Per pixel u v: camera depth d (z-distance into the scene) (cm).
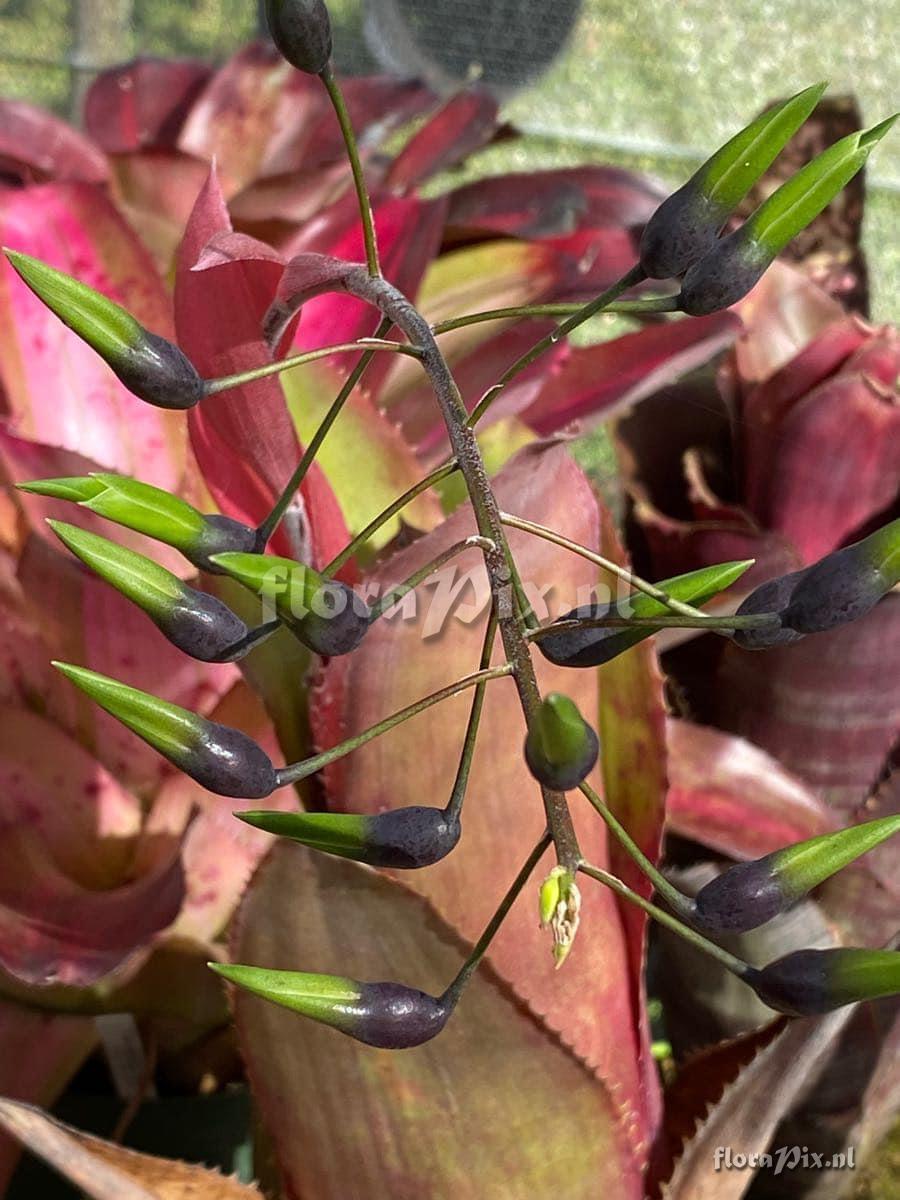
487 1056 18
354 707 20
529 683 13
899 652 31
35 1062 27
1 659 27
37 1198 29
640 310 13
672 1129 22
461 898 20
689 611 13
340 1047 18
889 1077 27
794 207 12
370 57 100
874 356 31
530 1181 19
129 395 29
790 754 33
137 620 26
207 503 24
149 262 29
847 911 31
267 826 13
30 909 24
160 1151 31
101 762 27
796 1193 31
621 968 22
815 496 32
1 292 28
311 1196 20
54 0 97
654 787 21
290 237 31
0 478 26
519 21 98
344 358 28
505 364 32
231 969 12
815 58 101
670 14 100
